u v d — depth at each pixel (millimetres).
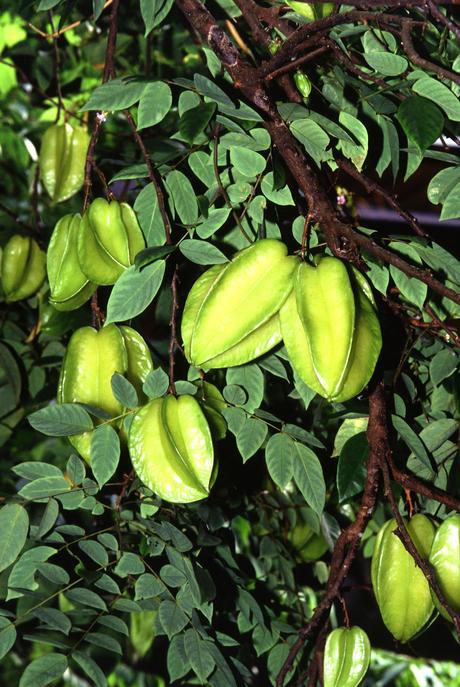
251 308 1064
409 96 1146
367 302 1084
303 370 1054
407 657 2012
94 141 1219
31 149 1683
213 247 1132
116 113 1665
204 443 1091
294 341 1060
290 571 1491
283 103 1180
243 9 1230
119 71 1728
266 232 1250
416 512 1218
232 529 1482
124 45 1713
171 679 1221
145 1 1203
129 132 1677
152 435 1094
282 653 1354
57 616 1190
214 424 1164
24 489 1207
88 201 1214
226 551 1387
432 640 2100
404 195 1739
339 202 1406
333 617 1545
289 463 1208
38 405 1541
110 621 1219
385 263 1207
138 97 1119
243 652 1397
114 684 1676
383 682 1973
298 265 1063
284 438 1211
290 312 1065
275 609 1479
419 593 1142
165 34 1698
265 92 1139
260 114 1163
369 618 2080
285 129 1124
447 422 1257
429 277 1063
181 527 1343
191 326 1094
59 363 1516
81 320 1499
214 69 1207
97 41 1708
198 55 1668
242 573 1409
